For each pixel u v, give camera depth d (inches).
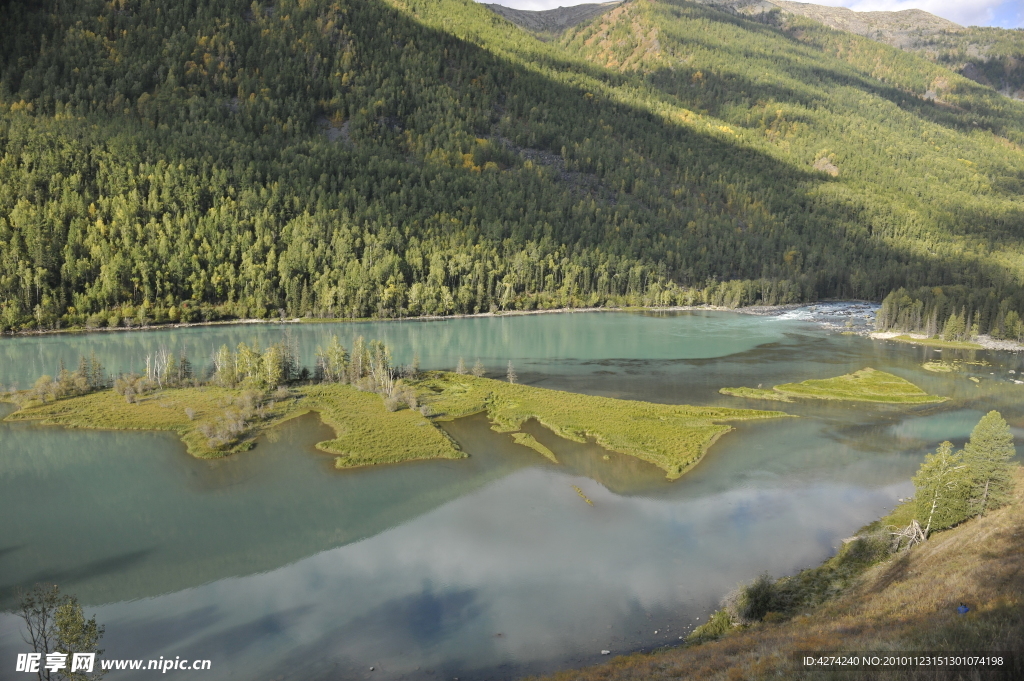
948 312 7687.0
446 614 1785.2
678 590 1897.1
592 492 2711.6
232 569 2071.9
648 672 1341.0
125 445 3284.9
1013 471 2381.9
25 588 1973.4
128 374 4832.7
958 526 2118.6
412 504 2583.7
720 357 6264.8
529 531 2324.1
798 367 5743.1
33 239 7470.5
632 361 6028.5
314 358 5846.5
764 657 1221.1
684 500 2620.6
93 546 2233.0
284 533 2326.5
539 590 1907.0
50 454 3142.2
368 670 1541.6
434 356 6200.8
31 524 2397.9
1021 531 1839.3
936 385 5017.2
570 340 7372.1
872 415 4074.8
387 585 1955.0
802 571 1990.7
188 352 6058.1
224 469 2965.1
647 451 3238.2
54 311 7293.3
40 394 4143.7
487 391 4564.5
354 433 3462.1
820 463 3105.3
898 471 2994.6
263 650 1636.3
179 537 2299.5
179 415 3784.5
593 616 1756.9
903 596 1534.2
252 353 4724.4
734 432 3651.6
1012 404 4387.3
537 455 3193.9
